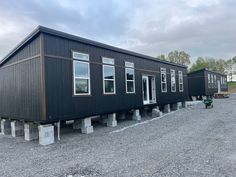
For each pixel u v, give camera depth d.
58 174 4.48
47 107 7.32
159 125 9.99
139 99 12.74
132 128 9.54
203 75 28.00
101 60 10.02
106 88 10.20
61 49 8.02
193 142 6.55
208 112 14.01
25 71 8.33
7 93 9.82
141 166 4.70
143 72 13.45
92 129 9.12
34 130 8.29
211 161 4.82
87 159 5.38
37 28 7.26
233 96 31.20
